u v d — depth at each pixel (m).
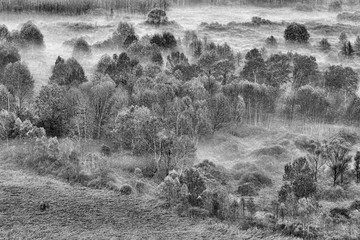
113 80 76.88
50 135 64.44
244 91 73.19
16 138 61.00
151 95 68.19
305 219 45.53
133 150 59.00
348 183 54.81
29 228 43.38
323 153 56.69
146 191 50.94
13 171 53.91
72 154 55.91
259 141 67.25
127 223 44.91
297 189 50.00
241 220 45.34
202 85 73.00
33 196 48.66
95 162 54.66
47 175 53.47
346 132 67.88
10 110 67.69
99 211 46.72
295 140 65.56
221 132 68.62
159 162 56.78
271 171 58.22
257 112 73.12
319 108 72.44
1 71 80.88
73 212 46.28
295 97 73.50
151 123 59.03
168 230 43.97
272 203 48.12
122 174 55.41
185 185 48.59
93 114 66.12
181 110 64.50
